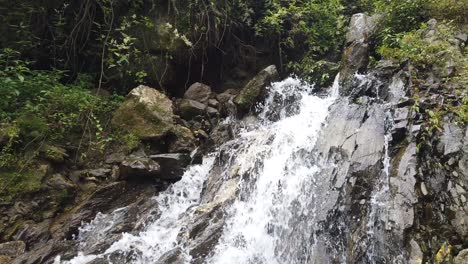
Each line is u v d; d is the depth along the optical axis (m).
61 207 5.76
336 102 6.49
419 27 7.61
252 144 6.39
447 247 4.22
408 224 4.30
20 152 5.85
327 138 5.58
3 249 5.01
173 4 8.05
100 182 6.17
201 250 4.82
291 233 4.95
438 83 5.90
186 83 8.59
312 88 8.35
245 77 9.16
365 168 4.95
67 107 6.64
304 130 6.25
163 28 7.97
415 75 6.08
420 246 4.20
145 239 5.23
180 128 6.92
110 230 5.39
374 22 8.16
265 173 5.69
